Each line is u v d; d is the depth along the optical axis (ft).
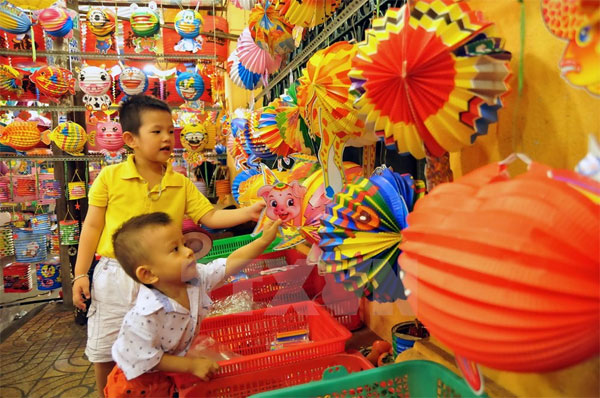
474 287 1.47
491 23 1.98
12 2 9.37
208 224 4.92
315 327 4.25
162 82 9.85
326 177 3.14
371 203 2.51
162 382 3.49
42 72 8.68
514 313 1.39
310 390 2.72
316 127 3.26
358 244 2.52
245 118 6.64
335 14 4.75
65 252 9.75
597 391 2.10
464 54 1.93
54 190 9.92
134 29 9.59
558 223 1.36
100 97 9.20
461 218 1.56
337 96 2.95
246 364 3.39
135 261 3.44
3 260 11.87
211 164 11.14
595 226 1.37
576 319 1.32
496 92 2.01
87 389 5.57
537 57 2.30
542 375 2.41
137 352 3.35
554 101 2.23
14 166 12.60
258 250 3.74
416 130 2.14
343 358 3.55
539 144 2.33
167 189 4.83
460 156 2.96
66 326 8.15
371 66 2.10
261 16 4.63
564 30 1.72
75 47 10.21
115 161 9.28
